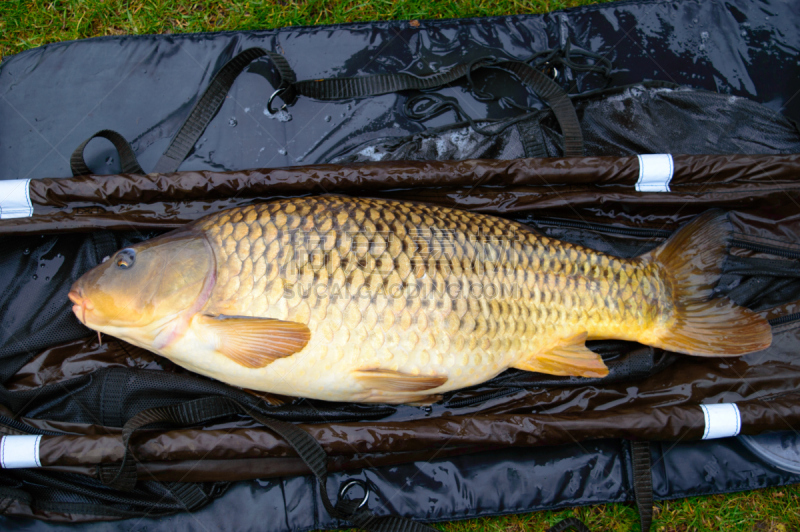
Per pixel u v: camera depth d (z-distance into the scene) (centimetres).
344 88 108
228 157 106
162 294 92
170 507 99
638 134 106
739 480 102
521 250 95
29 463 93
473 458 102
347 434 96
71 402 99
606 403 102
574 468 102
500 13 115
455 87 109
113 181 98
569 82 110
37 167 105
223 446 95
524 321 95
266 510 100
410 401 96
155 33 112
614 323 98
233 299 91
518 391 102
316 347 91
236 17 113
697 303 99
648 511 100
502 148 106
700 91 107
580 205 102
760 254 104
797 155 100
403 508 101
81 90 107
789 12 110
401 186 100
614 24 111
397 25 110
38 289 101
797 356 102
